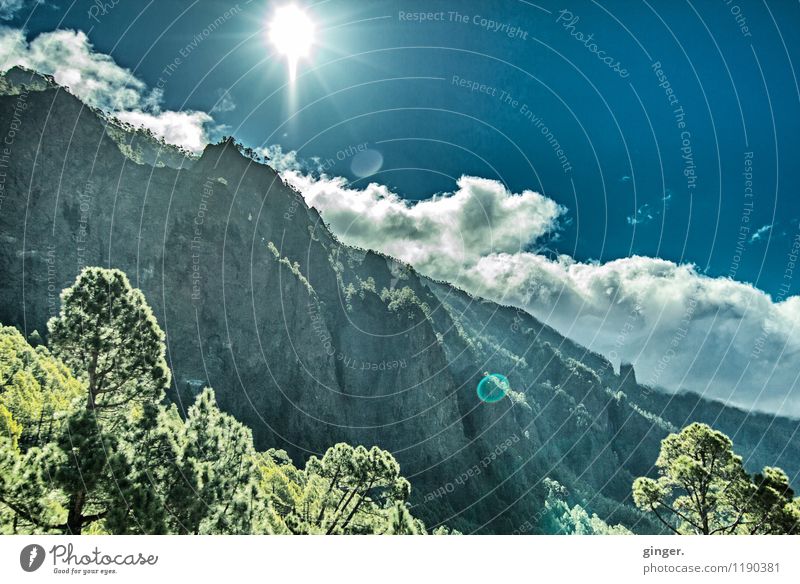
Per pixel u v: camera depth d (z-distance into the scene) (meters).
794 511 27.39
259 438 113.12
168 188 131.38
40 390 42.53
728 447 29.22
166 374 21.52
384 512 27.08
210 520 20.44
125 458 18.47
